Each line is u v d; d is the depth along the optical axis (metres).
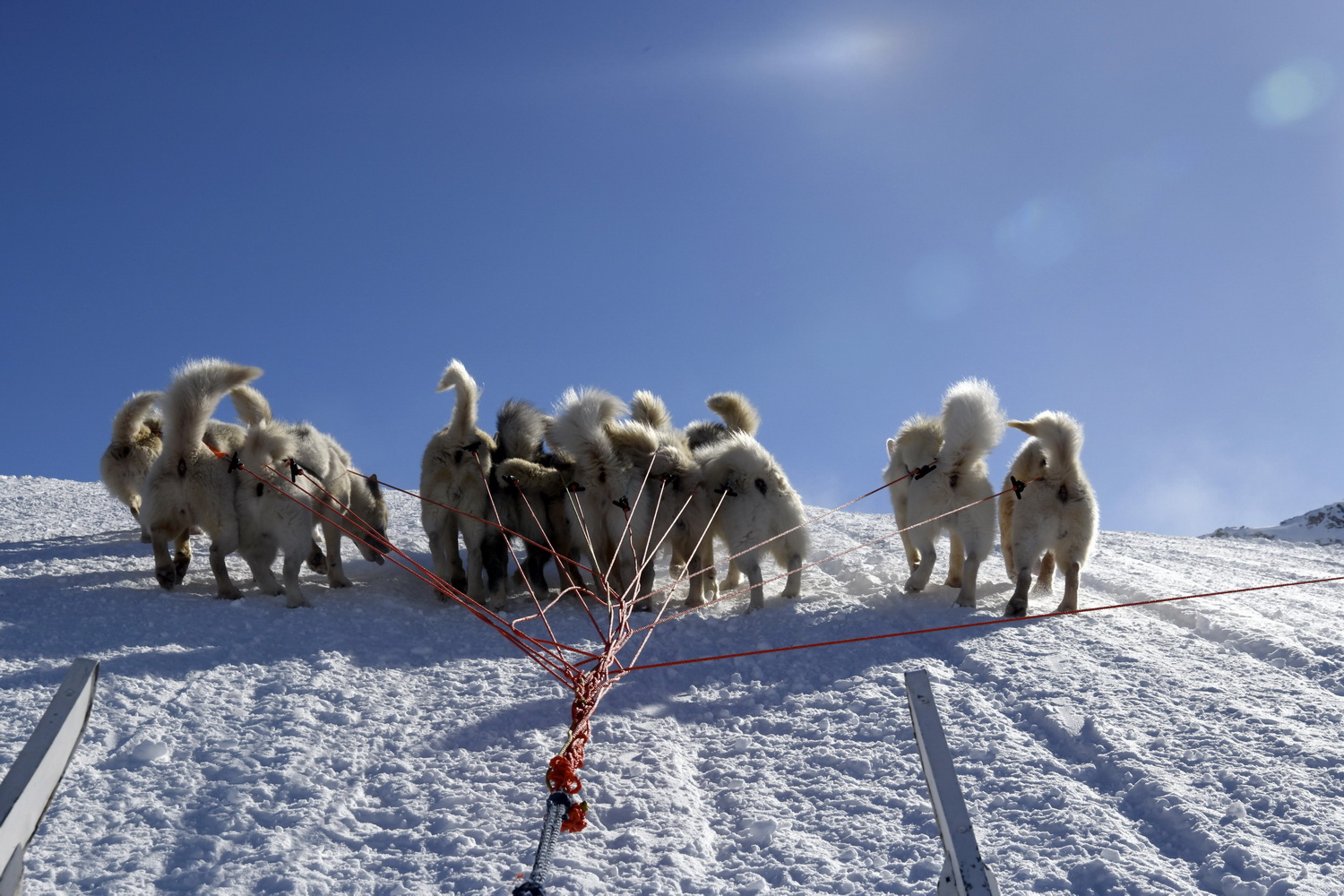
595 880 3.54
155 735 4.85
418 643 6.78
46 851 3.70
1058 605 7.75
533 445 8.97
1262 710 5.04
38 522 13.42
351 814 4.12
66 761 2.46
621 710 5.40
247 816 4.04
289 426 8.77
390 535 12.29
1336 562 12.22
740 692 5.70
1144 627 6.86
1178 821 3.87
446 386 8.38
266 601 7.72
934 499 7.84
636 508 8.12
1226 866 3.53
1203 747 4.53
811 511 15.91
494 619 7.64
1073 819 3.90
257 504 7.69
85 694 2.52
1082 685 5.43
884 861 3.65
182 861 3.69
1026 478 7.91
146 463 10.08
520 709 5.35
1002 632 6.68
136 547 10.60
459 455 8.16
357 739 4.90
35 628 6.57
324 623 7.15
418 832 3.95
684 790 4.35
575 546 8.70
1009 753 4.56
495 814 4.07
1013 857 3.65
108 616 6.99
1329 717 4.94
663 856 3.73
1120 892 3.38
